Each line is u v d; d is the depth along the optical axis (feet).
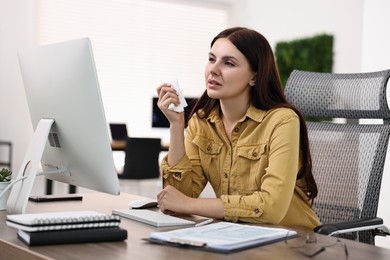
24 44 19.67
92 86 4.43
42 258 3.38
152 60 22.71
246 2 23.50
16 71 19.48
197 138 5.87
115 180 4.66
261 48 5.38
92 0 21.33
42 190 19.70
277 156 5.11
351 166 6.29
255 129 5.43
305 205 5.65
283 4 21.49
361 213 5.98
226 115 5.65
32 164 4.88
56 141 5.07
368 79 6.41
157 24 22.77
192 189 5.82
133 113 22.31
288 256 3.50
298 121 5.33
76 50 4.49
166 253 3.52
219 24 24.16
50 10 20.35
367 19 12.82
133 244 3.79
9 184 5.15
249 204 4.84
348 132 6.47
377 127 6.26
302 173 5.57
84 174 4.92
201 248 3.63
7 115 19.38
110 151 4.58
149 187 21.63
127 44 22.13
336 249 3.75
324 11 19.58
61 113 4.84
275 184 4.94
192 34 23.58
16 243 3.74
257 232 4.05
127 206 5.69
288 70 20.81
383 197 12.09
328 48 19.29
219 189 5.88
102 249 3.61
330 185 6.37
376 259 3.47
